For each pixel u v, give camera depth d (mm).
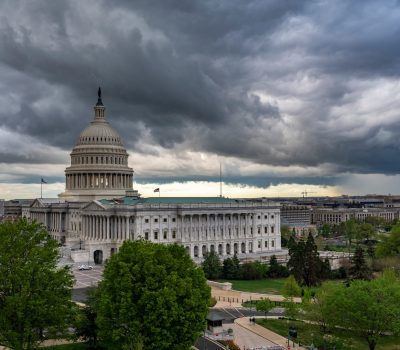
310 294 115062
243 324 108438
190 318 75562
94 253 197750
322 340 94750
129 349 71438
